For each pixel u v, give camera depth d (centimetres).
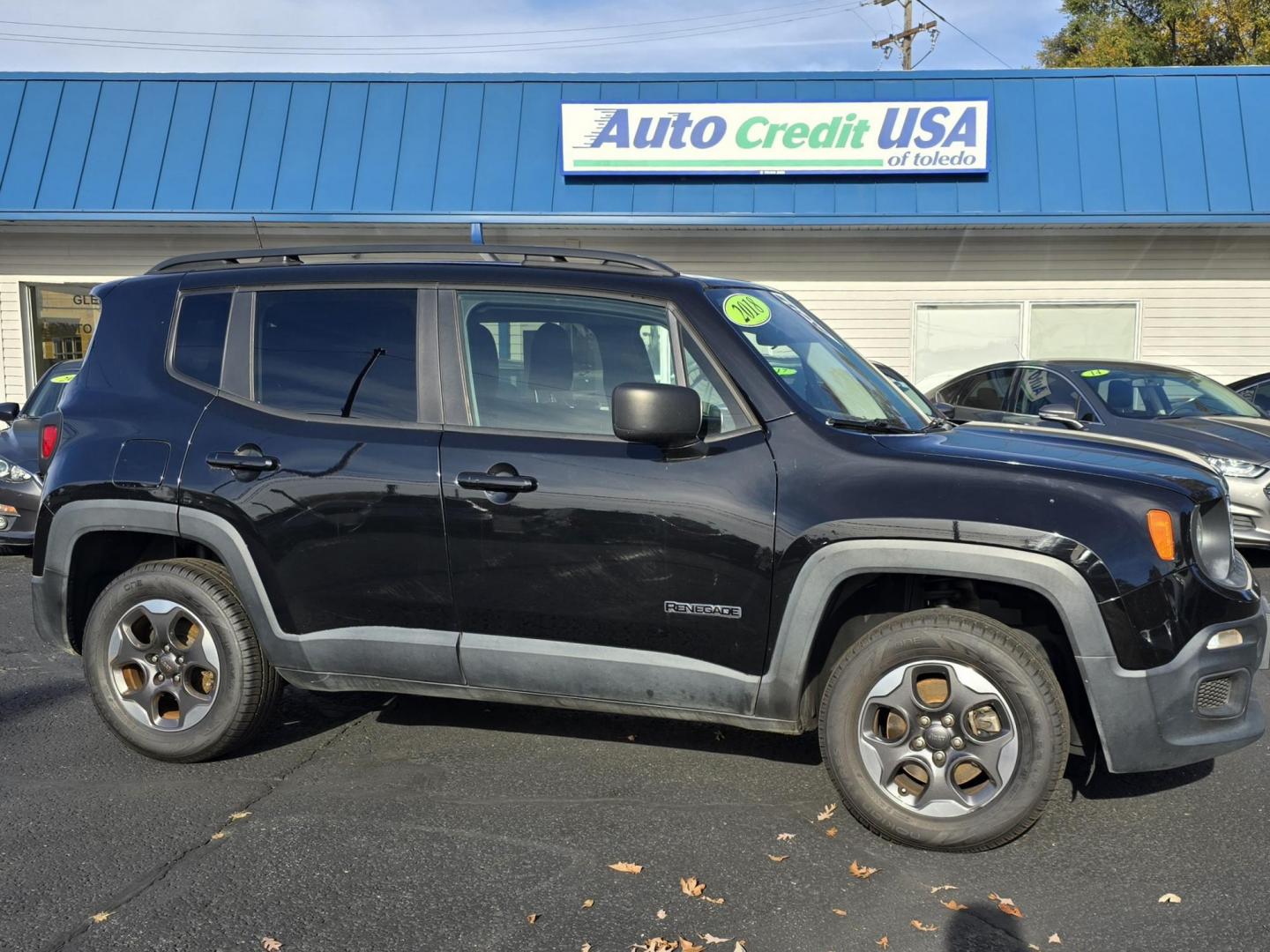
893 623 356
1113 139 1320
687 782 414
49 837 366
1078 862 348
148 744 427
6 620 673
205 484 411
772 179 1332
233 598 421
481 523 380
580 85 1378
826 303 1409
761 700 365
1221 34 2989
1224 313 1388
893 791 359
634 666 374
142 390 434
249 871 342
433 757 439
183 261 452
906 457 354
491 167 1350
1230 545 366
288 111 1385
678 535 363
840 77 1355
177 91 1401
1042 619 369
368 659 402
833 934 306
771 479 359
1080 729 369
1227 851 356
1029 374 946
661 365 383
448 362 400
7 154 1380
